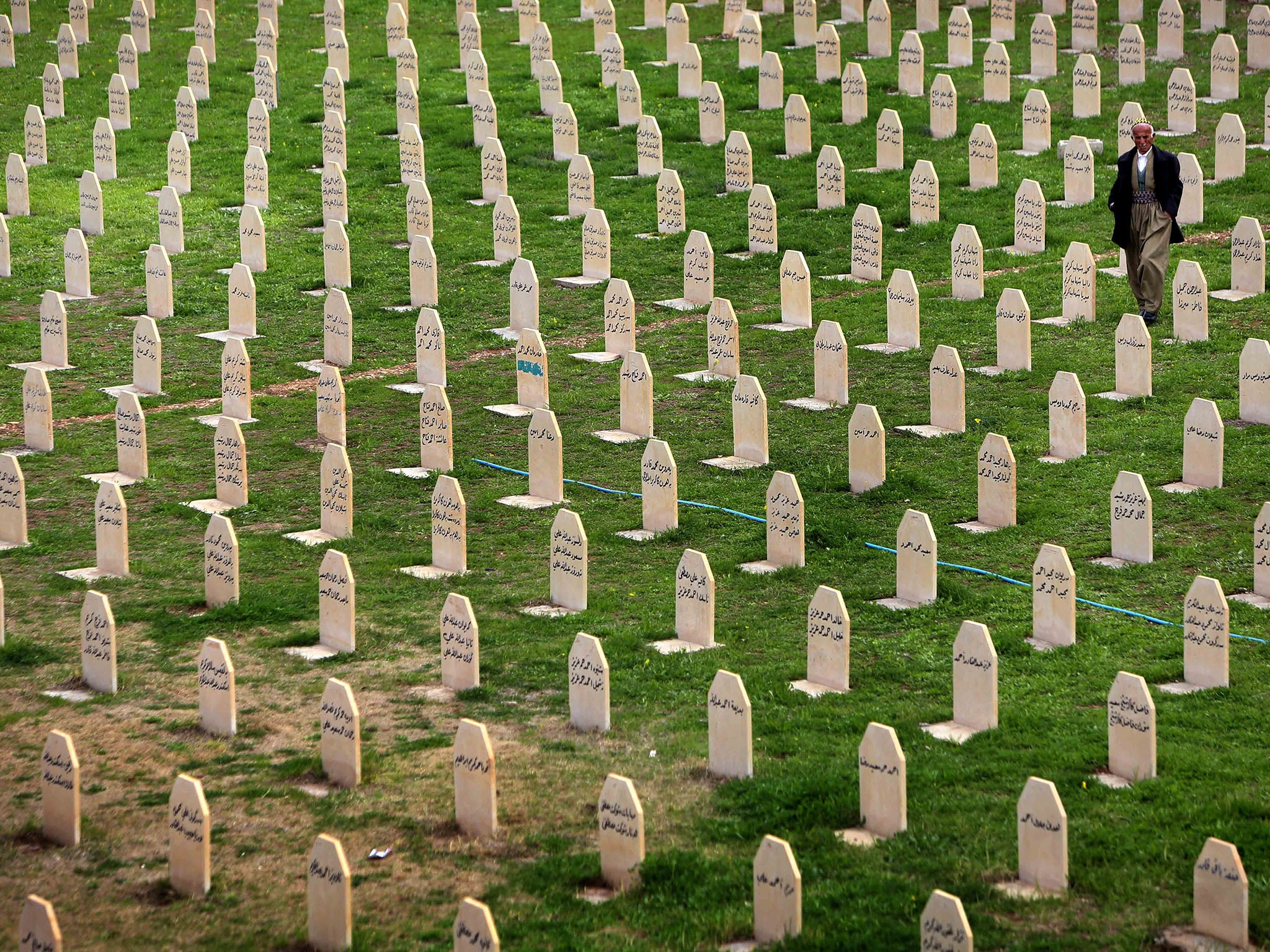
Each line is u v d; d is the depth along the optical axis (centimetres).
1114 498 2295
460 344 3334
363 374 3222
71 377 3234
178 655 2125
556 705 1961
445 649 2011
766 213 3703
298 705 1973
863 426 2569
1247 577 2212
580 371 3172
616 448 2819
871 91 4684
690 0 5838
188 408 3080
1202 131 4219
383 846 1647
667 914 1504
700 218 3959
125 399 2739
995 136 4309
